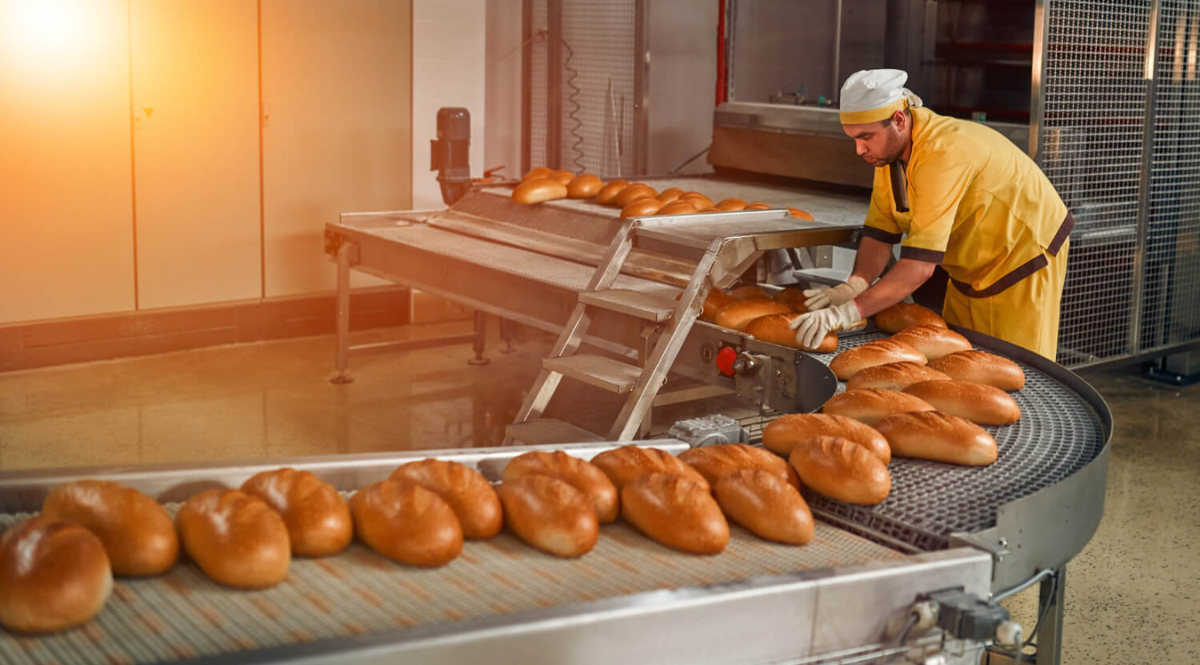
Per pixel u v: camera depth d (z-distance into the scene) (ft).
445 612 3.46
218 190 16.75
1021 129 13.35
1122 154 13.51
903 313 7.73
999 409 5.48
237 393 14.89
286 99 17.12
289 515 3.85
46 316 15.60
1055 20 12.12
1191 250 15.20
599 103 19.86
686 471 4.55
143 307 16.42
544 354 17.62
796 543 4.17
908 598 3.79
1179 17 13.69
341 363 15.49
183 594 3.51
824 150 15.02
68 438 12.84
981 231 8.40
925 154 7.91
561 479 4.36
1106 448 4.91
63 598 3.16
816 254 10.16
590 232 12.07
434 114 18.81
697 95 21.44
